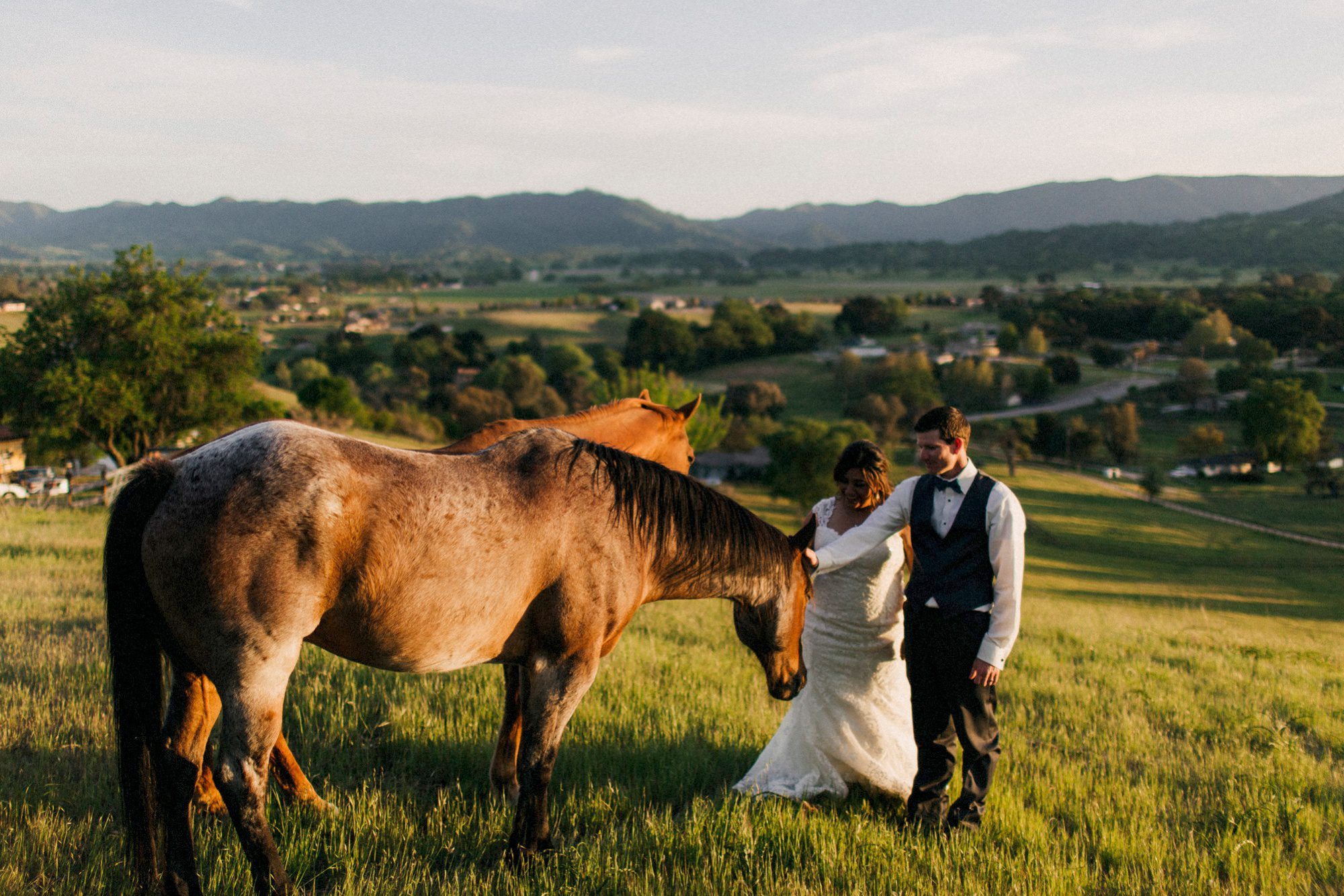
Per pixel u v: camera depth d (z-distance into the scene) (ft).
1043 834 12.83
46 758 13.26
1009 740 18.30
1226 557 154.71
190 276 79.87
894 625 13.89
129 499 9.50
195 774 10.14
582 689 11.46
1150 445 323.37
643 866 11.33
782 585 13.28
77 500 77.30
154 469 9.59
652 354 451.53
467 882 10.56
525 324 597.52
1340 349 446.60
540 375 349.00
